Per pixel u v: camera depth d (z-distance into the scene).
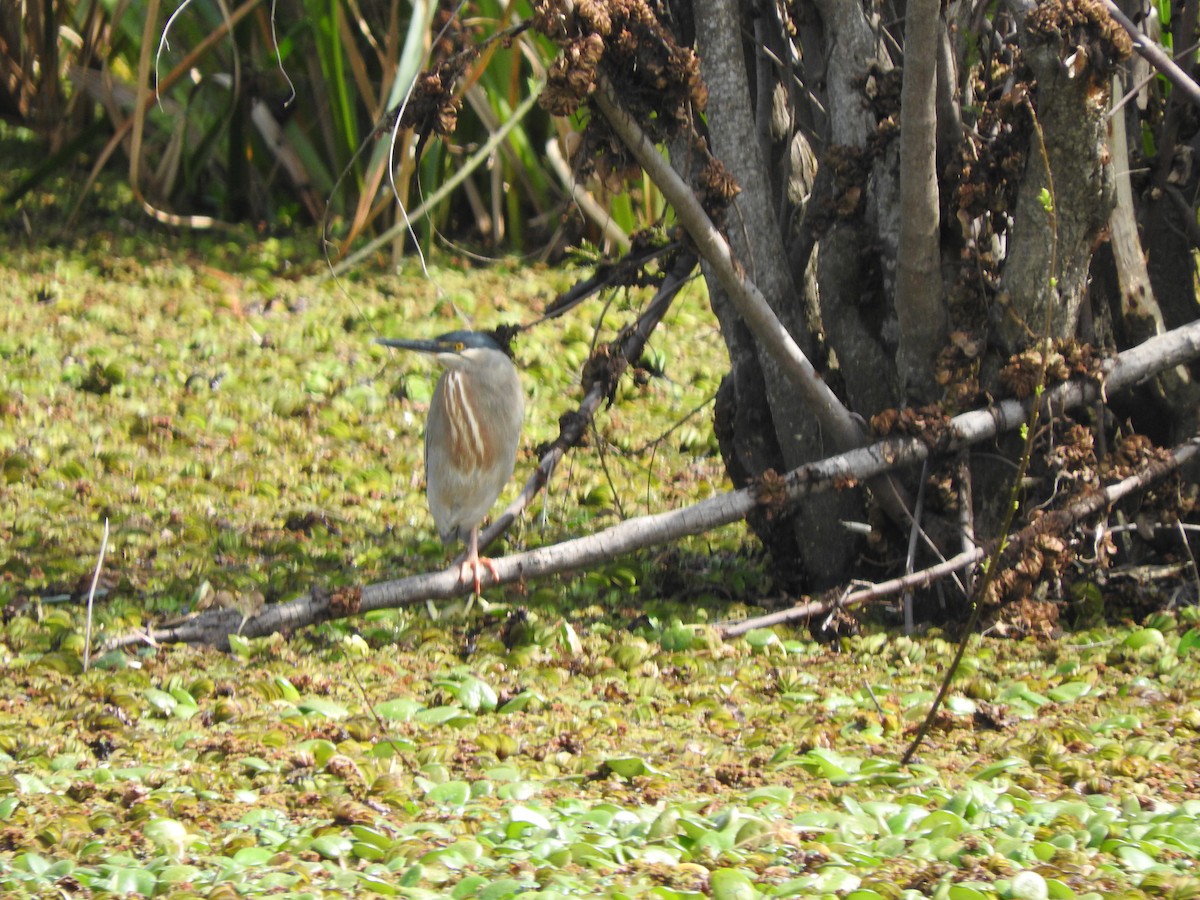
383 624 12.07
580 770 9.05
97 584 12.26
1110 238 12.20
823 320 12.40
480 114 21.80
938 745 9.55
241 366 18.86
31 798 8.18
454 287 21.95
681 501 15.30
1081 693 10.48
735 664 11.23
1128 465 11.94
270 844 7.64
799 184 13.22
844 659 11.33
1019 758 9.22
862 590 12.11
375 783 8.50
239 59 23.59
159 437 16.56
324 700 10.12
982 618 11.70
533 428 17.28
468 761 9.10
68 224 23.56
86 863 7.34
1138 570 12.75
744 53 13.21
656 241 12.41
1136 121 12.71
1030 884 6.74
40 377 17.97
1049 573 11.63
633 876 7.05
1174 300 13.00
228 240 23.70
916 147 10.70
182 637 11.27
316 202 24.23
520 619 11.74
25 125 26.58
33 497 14.66
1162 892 6.91
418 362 19.20
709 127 12.12
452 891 6.82
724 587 13.28
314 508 14.93
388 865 7.32
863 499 12.55
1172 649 11.23
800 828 7.90
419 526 14.59
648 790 8.62
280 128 24.17
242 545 13.75
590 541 11.55
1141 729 9.67
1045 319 11.38
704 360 20.00
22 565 12.89
